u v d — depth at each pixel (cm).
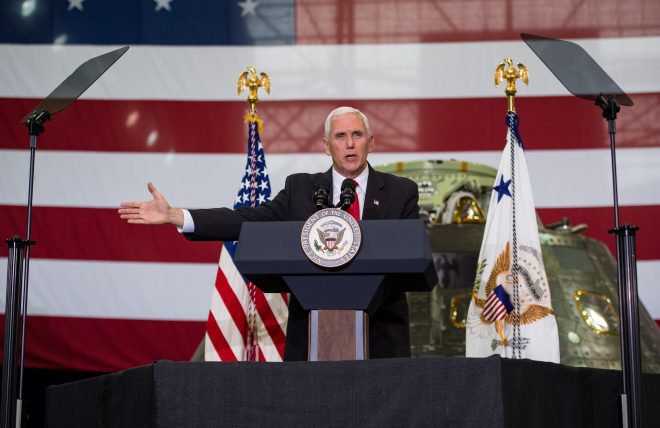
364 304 686
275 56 1894
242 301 1180
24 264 877
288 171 1845
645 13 1869
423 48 1886
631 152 1816
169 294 1783
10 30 1891
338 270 682
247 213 822
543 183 1814
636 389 757
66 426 773
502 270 1115
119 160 1836
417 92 1870
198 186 1838
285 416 634
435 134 1852
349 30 1900
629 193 1802
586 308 1177
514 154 1160
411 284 723
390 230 685
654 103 1833
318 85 1880
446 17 1894
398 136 1855
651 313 1748
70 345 1755
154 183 1834
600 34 1870
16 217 1797
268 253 691
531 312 1096
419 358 627
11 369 848
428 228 1262
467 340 1093
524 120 1839
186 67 1884
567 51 952
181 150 1850
